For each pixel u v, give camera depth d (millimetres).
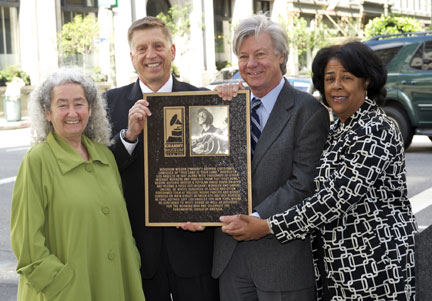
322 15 37562
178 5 28297
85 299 2738
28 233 2707
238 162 3014
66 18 24031
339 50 2701
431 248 3105
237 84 3033
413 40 10938
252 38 2992
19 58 22516
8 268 5734
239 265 3146
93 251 2828
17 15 22344
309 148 2953
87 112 2906
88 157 2992
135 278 2971
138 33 3365
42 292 2730
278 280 3043
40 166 2809
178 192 3080
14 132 18234
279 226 2766
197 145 3055
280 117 3031
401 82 10914
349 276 2670
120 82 25125
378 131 2627
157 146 3096
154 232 3279
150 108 3102
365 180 2590
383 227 2648
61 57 22609
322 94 2852
